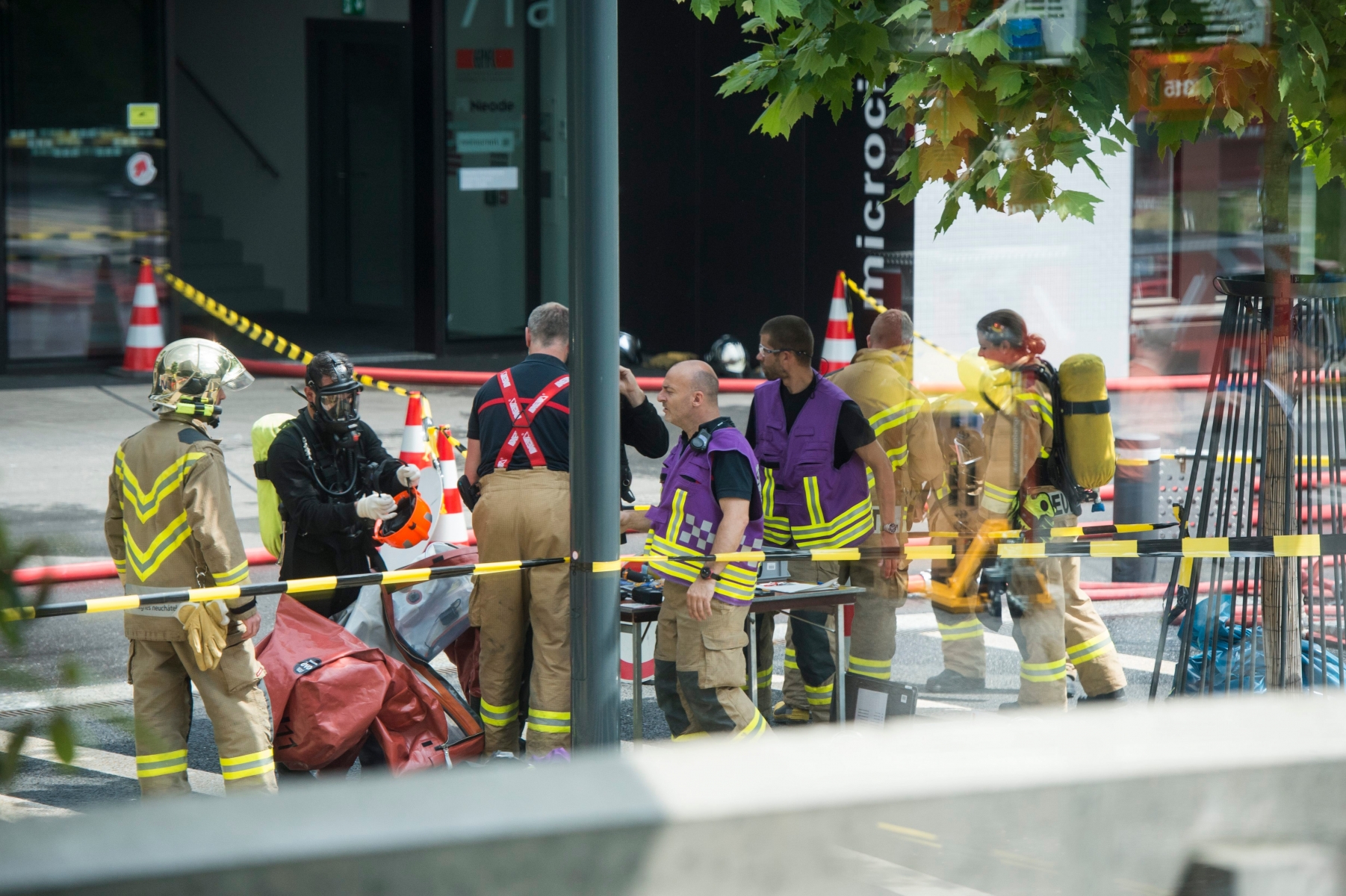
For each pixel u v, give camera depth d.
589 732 12.67
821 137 42.62
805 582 18.20
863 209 41.28
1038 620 18.03
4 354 44.88
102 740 5.46
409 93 55.34
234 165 59.41
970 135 15.64
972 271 38.75
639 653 16.66
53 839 2.01
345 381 17.31
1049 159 14.93
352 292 59.75
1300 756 2.46
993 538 18.61
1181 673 16.03
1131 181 39.50
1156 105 14.90
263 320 58.44
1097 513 30.08
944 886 2.37
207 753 19.08
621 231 48.38
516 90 50.72
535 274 52.00
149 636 14.95
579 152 12.10
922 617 24.94
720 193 47.16
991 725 2.64
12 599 4.86
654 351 49.09
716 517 15.80
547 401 16.94
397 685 16.48
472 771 2.31
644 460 36.47
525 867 2.12
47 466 33.31
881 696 16.94
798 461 18.20
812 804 2.25
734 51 46.44
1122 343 40.31
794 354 18.09
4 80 44.09
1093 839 2.43
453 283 51.12
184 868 1.98
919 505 19.77
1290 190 15.66
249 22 58.69
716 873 2.22
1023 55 14.73
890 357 19.56
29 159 44.56
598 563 12.50
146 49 45.53
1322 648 15.50
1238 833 2.47
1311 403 15.20
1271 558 15.24
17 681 5.02
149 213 46.25
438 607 17.48
